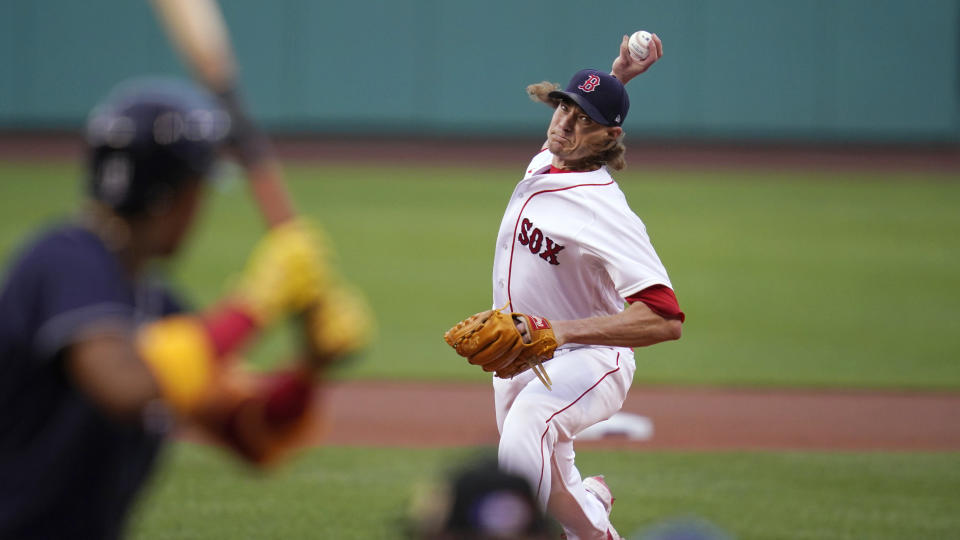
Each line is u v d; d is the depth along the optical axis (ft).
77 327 25.50
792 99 329.52
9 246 175.83
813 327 143.64
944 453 90.68
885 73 327.67
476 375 117.39
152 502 72.33
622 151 57.67
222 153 28.35
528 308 57.62
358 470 81.87
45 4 322.75
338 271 172.14
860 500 76.43
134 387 25.18
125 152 26.76
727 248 200.23
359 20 328.29
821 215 237.25
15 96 324.80
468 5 328.49
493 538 20.86
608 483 79.87
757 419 101.71
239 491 75.46
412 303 152.05
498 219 224.12
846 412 104.73
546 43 329.52
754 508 74.02
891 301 159.94
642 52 62.28
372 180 277.23
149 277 29.76
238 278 162.20
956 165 317.01
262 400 29.19
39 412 27.14
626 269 54.03
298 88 329.72
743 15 326.65
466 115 332.19
